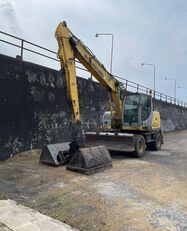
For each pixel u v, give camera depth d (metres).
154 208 6.28
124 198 6.87
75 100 10.19
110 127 14.58
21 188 7.41
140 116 14.09
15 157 11.61
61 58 10.30
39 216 5.50
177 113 44.50
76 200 6.61
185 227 5.33
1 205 6.02
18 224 5.08
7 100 11.41
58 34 10.31
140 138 13.20
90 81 18.89
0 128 11.05
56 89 14.49
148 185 8.12
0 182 7.92
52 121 14.13
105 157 10.21
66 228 5.05
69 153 10.21
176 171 10.33
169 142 22.17
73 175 8.87
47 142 13.67
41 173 9.01
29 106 12.62
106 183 8.13
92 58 11.93
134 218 5.67
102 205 6.33
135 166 10.91
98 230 5.09
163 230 5.17
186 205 6.56
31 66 12.90
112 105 14.42
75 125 10.04
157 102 33.78
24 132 12.28
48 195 6.90
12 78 11.72
